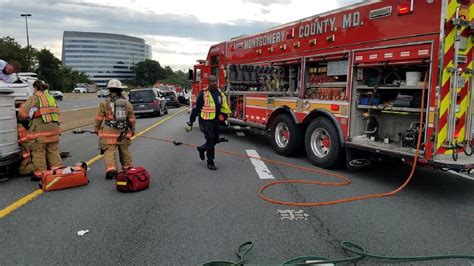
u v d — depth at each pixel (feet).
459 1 17.98
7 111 22.03
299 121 27.91
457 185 21.94
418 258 12.32
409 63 19.67
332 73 25.76
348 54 23.82
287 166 26.48
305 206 17.70
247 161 28.12
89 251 12.87
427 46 18.62
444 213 16.96
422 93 19.03
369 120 23.00
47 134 22.18
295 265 11.42
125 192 19.75
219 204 17.85
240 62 39.40
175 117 69.67
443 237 14.24
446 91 18.38
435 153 18.51
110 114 22.43
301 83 28.73
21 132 23.04
